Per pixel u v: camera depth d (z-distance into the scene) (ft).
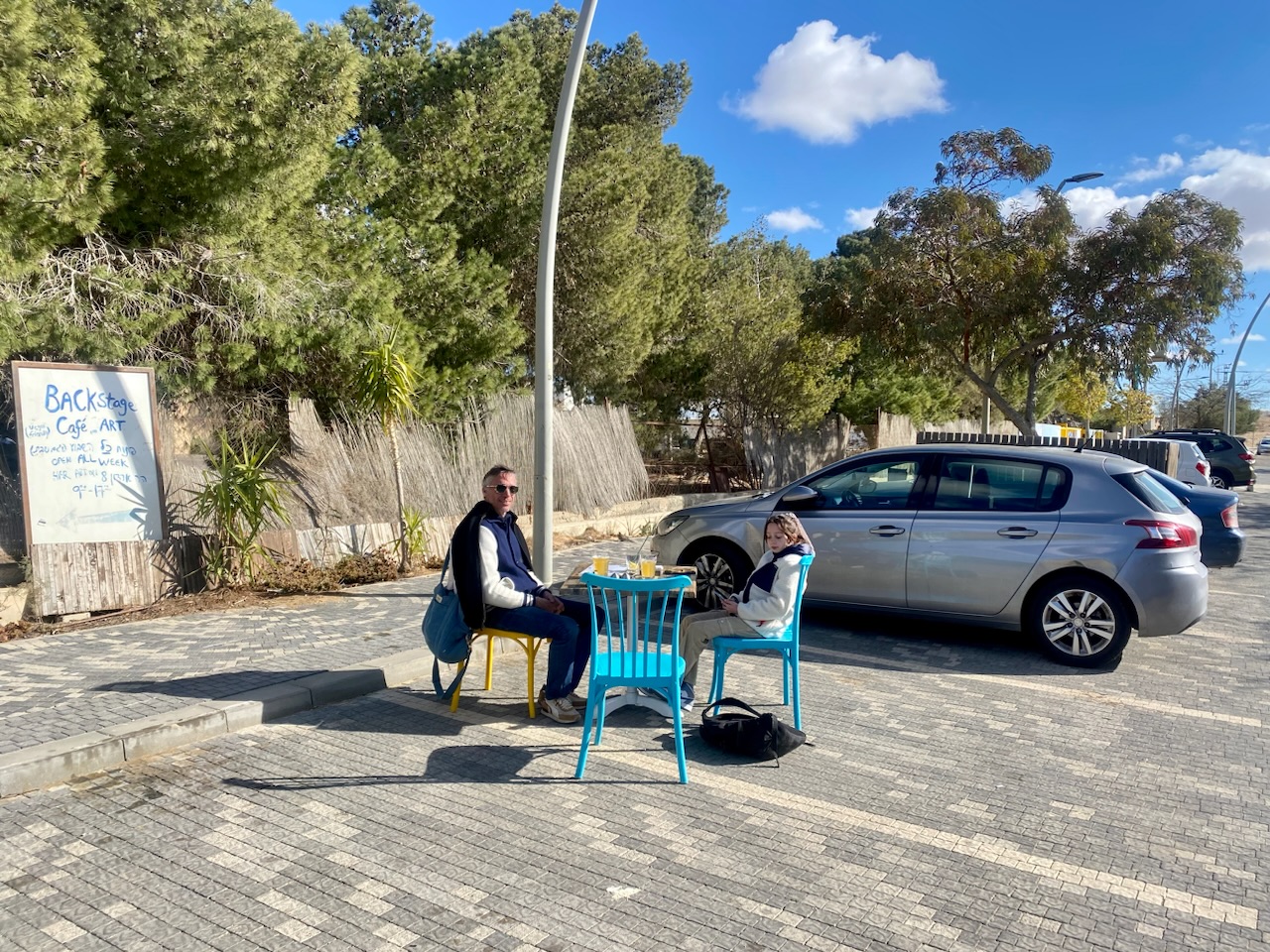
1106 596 21.70
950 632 25.70
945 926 10.76
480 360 45.11
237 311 34.06
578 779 14.96
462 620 17.51
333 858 12.17
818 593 24.99
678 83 75.82
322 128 32.83
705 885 11.64
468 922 10.70
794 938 10.45
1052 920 10.93
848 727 17.78
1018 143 59.00
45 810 13.44
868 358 74.79
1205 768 15.90
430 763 15.52
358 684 19.13
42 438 23.82
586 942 10.33
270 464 31.19
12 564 25.17
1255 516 62.49
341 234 39.65
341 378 37.78
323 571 29.58
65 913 10.76
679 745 14.93
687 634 18.06
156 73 30.12
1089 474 22.49
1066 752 16.58
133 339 30.42
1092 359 60.34
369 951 10.11
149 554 25.46
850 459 25.45
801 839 12.95
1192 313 57.57
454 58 46.93
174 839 12.62
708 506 27.30
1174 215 56.80
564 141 25.68
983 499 23.35
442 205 43.83
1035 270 57.62
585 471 43.78
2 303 26.40
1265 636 26.17
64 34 26.89
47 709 16.55
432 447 36.11
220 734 16.63
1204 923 10.93
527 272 51.24
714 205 119.44
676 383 67.31
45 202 26.37
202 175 31.65
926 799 14.39
